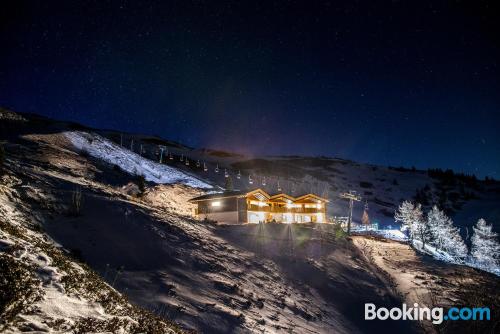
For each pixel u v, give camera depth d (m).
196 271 21.61
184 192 63.81
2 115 68.00
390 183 144.62
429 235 63.53
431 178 158.50
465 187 147.88
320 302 25.73
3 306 7.58
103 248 19.75
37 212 20.89
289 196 59.38
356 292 29.48
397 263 43.22
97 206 26.14
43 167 40.50
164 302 16.06
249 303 20.09
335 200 112.25
